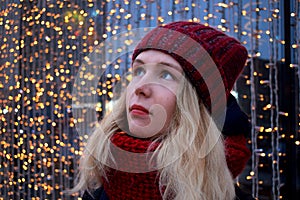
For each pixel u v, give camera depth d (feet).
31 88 9.43
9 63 9.26
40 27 9.24
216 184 1.71
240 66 2.05
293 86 7.23
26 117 9.23
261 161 7.50
